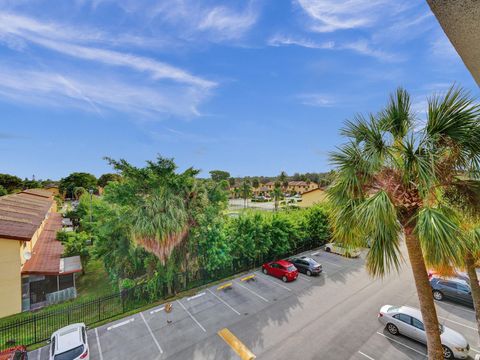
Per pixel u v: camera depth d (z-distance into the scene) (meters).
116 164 14.81
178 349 10.64
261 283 17.41
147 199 14.66
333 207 6.36
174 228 13.83
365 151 5.58
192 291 16.28
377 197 5.14
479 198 5.51
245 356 10.11
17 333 12.05
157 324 12.53
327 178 6.66
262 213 21.28
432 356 5.55
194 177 16.59
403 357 9.76
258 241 19.52
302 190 96.75
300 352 10.21
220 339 11.23
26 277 16.72
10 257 14.15
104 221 16.84
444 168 5.27
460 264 4.55
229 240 18.22
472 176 5.25
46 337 11.70
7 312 13.87
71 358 9.10
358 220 5.46
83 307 14.37
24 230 15.45
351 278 17.98
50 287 17.69
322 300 14.68
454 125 4.86
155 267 15.09
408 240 5.64
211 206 16.73
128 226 14.64
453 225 4.59
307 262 19.12
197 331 11.88
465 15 1.54
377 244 5.05
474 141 4.82
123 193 14.98
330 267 20.47
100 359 10.16
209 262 16.62
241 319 12.82
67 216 36.53
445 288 14.07
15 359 8.94
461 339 9.62
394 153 5.57
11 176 69.06
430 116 5.11
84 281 19.38
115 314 13.58
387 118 5.79
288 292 15.91
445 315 12.66
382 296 14.93
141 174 15.06
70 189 81.75
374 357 9.80
